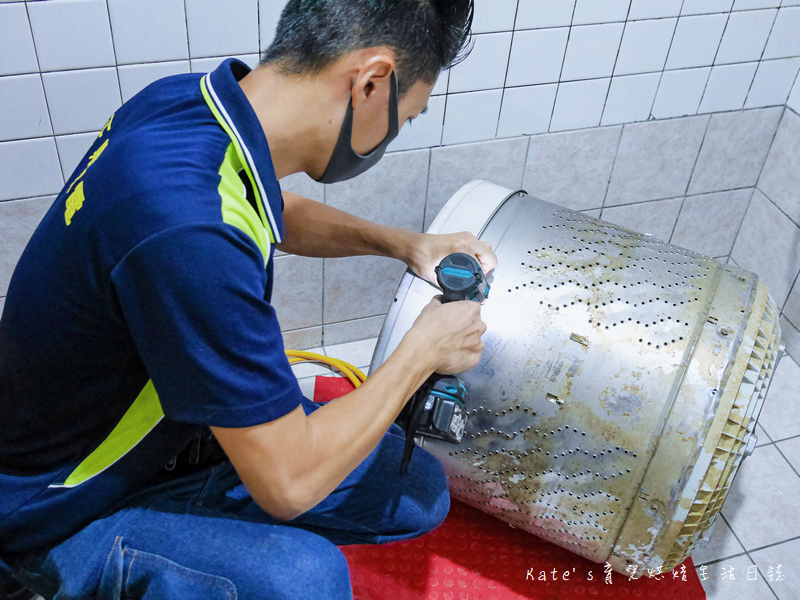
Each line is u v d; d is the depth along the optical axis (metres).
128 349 0.83
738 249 2.22
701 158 1.98
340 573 0.99
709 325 1.23
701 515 1.25
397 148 1.69
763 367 1.25
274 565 0.93
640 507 1.24
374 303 1.95
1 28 1.30
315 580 0.95
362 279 1.88
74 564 0.92
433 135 1.70
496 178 1.84
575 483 1.27
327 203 1.72
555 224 1.37
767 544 1.60
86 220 0.77
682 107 1.87
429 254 1.26
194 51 1.44
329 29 0.79
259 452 0.80
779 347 1.34
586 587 1.49
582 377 1.22
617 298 1.25
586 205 1.99
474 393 1.28
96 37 1.37
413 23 0.81
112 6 1.34
